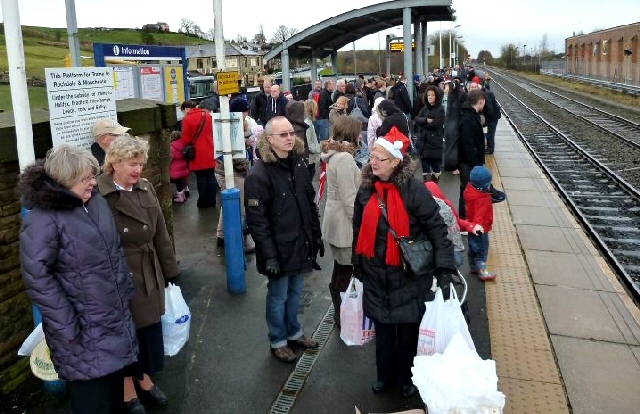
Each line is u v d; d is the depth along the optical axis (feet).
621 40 176.65
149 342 12.46
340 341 15.60
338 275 15.98
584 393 13.07
